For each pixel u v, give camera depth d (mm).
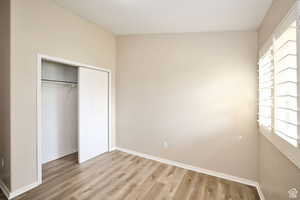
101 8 2529
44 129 3098
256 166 2541
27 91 2166
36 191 2172
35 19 2238
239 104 2654
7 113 2047
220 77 2779
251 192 2328
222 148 2770
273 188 1798
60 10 2559
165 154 3244
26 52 2145
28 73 2172
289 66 1419
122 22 2957
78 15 2842
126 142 3701
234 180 2664
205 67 2879
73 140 3670
